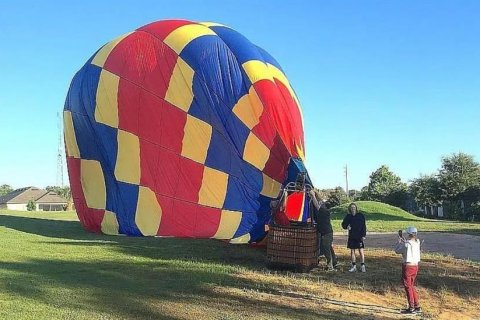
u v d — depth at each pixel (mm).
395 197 66562
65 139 15250
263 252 13891
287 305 8508
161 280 9984
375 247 16297
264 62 14023
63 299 8039
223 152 12805
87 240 15812
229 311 7898
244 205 12820
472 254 14750
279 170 12891
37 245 14227
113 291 8797
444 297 9484
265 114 13031
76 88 14836
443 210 54625
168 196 12969
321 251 12078
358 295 9523
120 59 13906
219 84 12992
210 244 15148
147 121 13125
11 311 7184
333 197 55875
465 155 58906
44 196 91000
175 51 13414
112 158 13586
